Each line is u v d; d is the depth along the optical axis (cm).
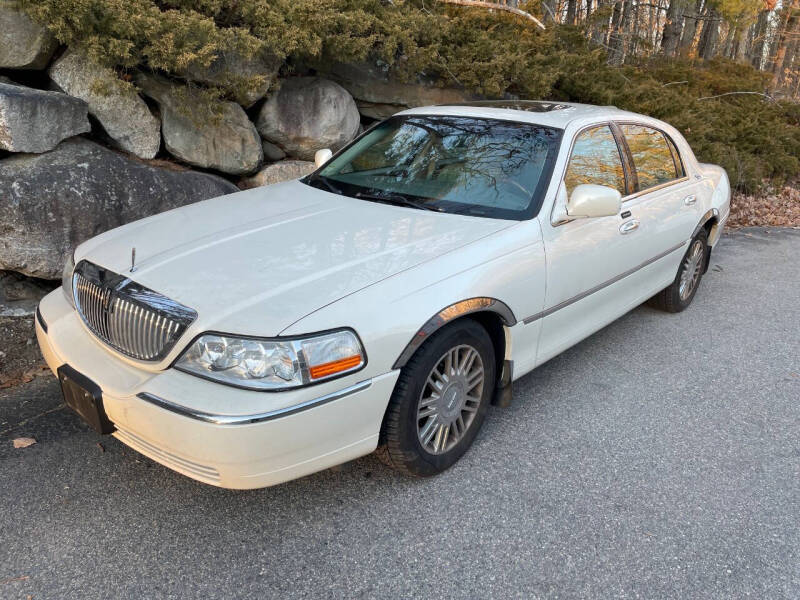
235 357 237
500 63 698
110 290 271
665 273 492
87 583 239
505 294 311
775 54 2581
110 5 442
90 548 256
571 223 357
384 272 276
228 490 295
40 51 463
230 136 550
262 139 602
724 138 1042
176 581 242
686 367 444
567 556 264
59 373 278
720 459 337
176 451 241
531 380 416
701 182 523
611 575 255
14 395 363
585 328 396
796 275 674
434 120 418
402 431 281
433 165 381
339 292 258
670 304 529
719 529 284
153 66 468
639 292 458
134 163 481
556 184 354
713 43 2034
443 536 272
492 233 319
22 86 454
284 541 265
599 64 884
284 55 540
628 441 350
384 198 363
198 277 265
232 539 265
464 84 718
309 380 240
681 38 1830
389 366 264
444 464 311
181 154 530
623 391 406
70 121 451
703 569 260
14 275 441
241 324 240
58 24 431
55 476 298
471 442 330
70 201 431
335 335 246
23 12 447
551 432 355
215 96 504
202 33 481
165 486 295
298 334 239
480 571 254
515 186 355
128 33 448
